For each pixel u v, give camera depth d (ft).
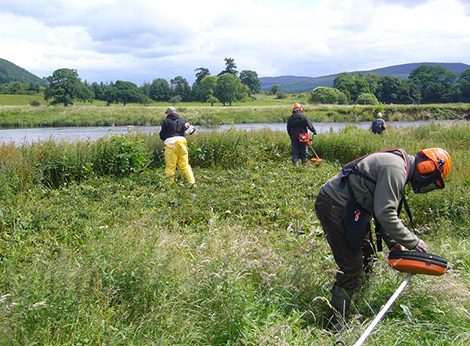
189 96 395.34
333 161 40.06
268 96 478.59
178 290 10.94
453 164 28.89
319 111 182.50
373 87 389.19
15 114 138.62
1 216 17.06
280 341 9.16
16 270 12.55
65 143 31.30
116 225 16.05
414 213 20.11
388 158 10.48
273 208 22.02
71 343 9.09
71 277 10.59
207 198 22.94
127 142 30.81
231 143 36.94
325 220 11.14
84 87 252.42
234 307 9.98
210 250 13.76
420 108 192.65
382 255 13.53
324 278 12.34
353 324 10.48
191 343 9.68
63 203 20.58
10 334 8.68
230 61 549.54
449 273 12.24
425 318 11.26
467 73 387.96
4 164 25.93
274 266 12.51
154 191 24.64
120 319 9.95
